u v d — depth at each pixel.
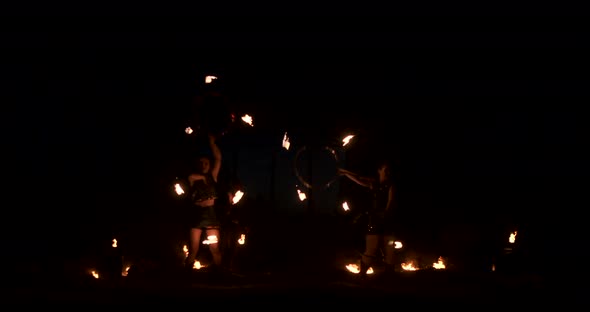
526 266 11.80
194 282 10.04
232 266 11.88
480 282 10.21
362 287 9.45
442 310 7.46
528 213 13.97
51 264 11.59
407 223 14.37
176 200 14.79
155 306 7.49
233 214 11.99
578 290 9.33
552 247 13.31
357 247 14.33
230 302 7.82
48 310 7.20
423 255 13.91
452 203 14.60
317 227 14.97
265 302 7.84
